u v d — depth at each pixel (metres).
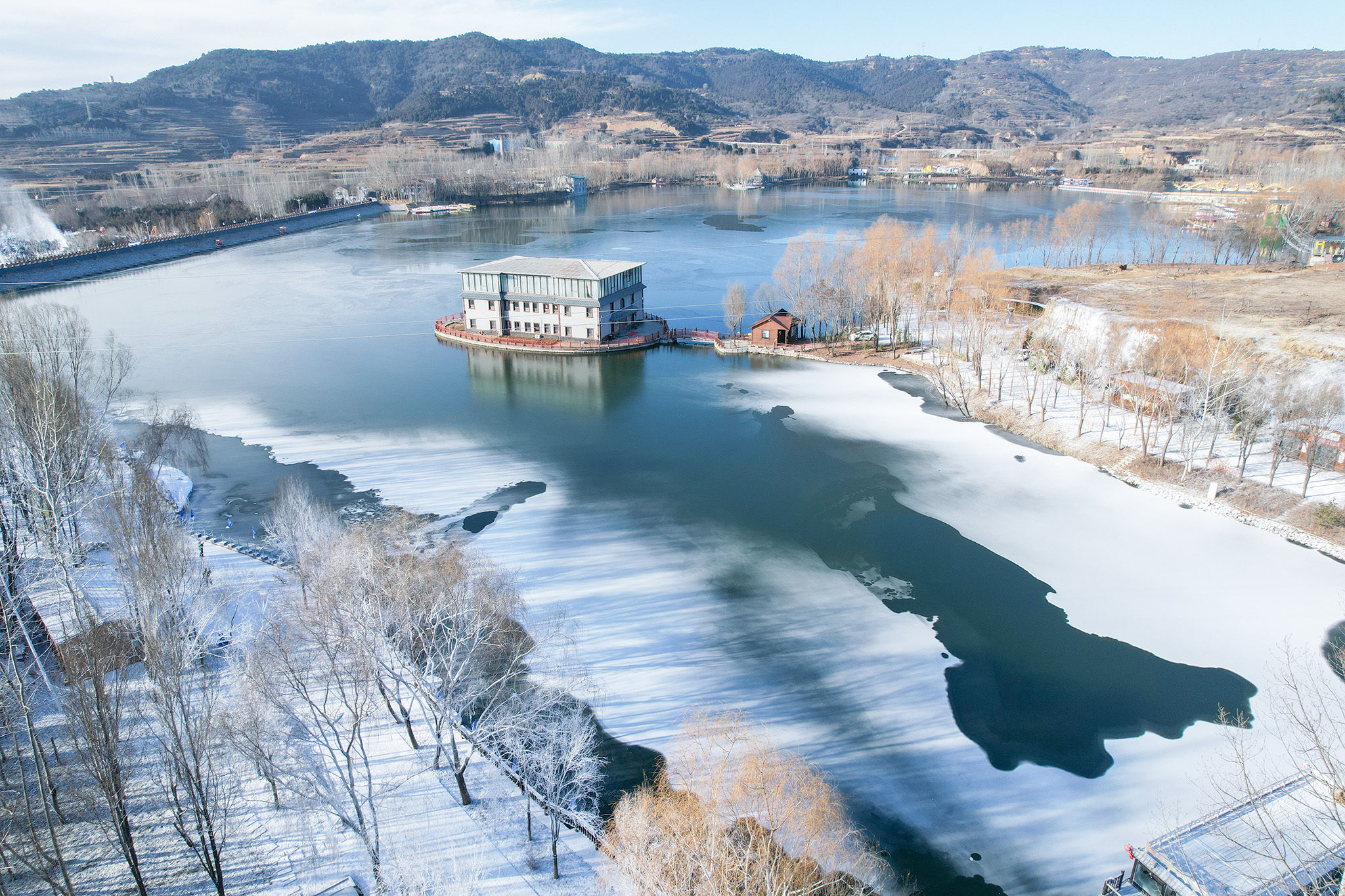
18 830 41.66
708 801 34.03
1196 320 109.25
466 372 126.88
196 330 152.00
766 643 60.16
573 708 52.50
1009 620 62.81
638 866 32.78
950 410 106.88
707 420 104.75
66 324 91.69
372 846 38.88
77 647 45.41
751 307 165.88
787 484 85.88
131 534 49.12
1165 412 89.62
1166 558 71.06
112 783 35.62
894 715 53.25
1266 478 80.94
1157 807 45.88
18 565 59.06
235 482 86.75
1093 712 53.44
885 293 133.75
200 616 50.06
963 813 45.72
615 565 70.25
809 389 116.25
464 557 57.50
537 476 88.38
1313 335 100.44
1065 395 107.00
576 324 138.50
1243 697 54.44
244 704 39.94
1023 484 85.31
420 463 91.81
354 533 57.47
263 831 42.56
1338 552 71.00
